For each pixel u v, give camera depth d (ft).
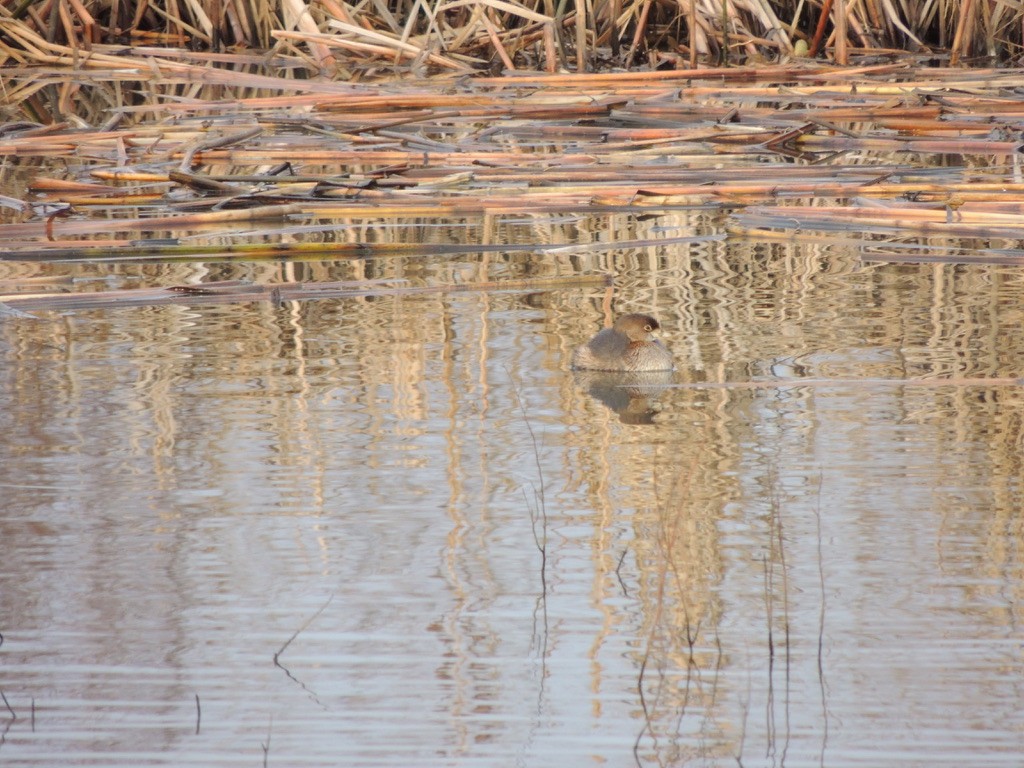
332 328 50.24
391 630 27.76
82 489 34.94
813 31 117.50
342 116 91.66
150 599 29.04
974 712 24.54
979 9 112.88
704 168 75.97
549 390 43.01
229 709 24.86
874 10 115.85
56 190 73.20
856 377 43.80
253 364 45.70
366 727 24.36
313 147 82.99
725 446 37.86
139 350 47.34
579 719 24.59
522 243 64.34
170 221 65.82
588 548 31.42
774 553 30.78
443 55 111.45
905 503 33.58
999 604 28.37
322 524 32.78
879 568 30.14
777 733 24.04
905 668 26.07
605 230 67.41
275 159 79.97
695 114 89.20
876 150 84.33
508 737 24.02
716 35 113.09
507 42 112.98
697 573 30.22
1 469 36.29
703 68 103.35
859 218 66.13
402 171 75.82
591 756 23.53
